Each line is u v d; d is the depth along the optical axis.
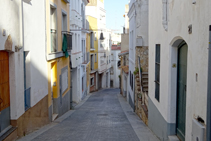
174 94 7.51
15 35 7.67
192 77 5.44
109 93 34.34
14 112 7.69
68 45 15.59
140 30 16.05
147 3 15.87
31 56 9.33
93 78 37.22
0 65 7.02
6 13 6.98
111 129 10.41
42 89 10.79
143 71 15.91
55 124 11.56
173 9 7.02
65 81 16.02
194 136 5.13
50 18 12.88
